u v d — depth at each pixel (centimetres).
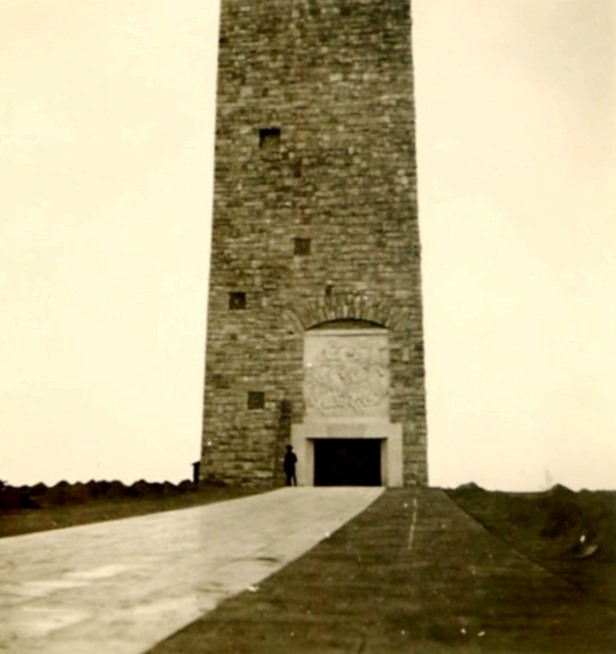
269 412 3288
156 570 875
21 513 1698
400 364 3266
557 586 752
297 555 984
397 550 1019
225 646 540
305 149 3488
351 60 3547
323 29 3591
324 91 3528
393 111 3478
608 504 1130
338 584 774
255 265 3416
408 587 755
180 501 2178
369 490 2552
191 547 1089
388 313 3309
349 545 1086
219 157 3528
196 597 712
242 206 3472
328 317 3334
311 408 3275
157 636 566
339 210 3416
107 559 973
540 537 1114
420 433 3206
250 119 3544
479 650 535
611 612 642
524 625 602
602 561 876
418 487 2875
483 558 934
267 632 581
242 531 1316
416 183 3406
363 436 3225
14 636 565
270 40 3609
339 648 538
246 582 791
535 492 1944
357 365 3284
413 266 3338
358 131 3475
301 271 3384
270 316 3369
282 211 3444
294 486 3123
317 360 3312
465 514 1530
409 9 3569
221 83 3594
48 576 836
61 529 1375
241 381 3334
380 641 557
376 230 3384
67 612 649
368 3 3588
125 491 2330
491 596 707
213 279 3428
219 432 3303
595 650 533
